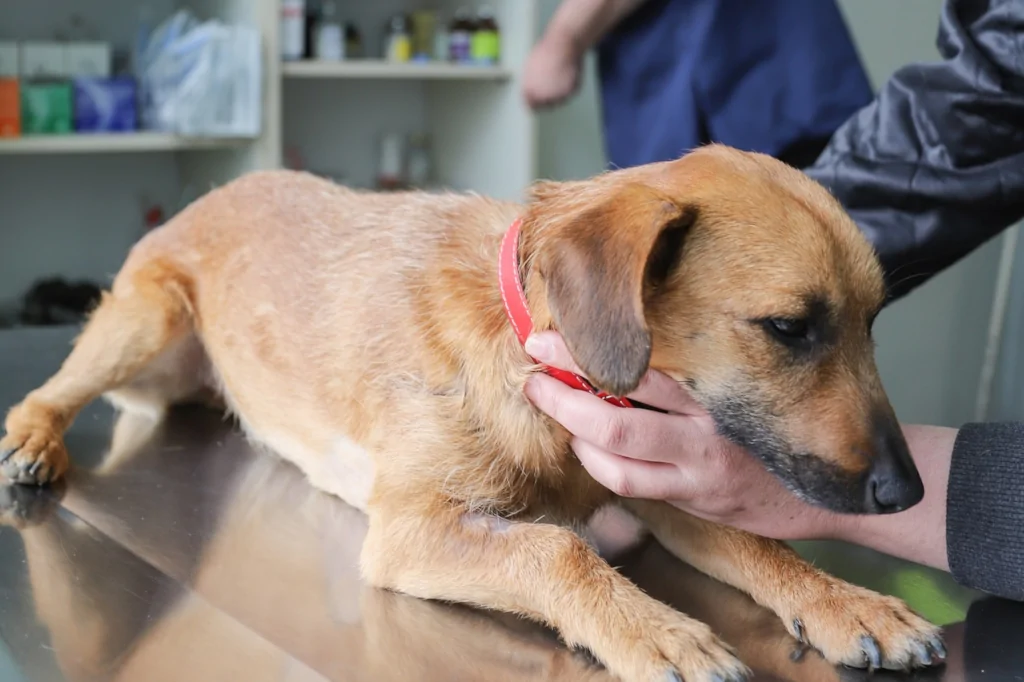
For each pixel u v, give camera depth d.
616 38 2.84
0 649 1.18
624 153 2.89
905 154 1.80
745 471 1.33
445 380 1.45
